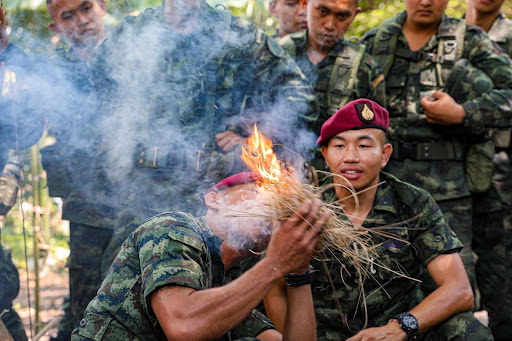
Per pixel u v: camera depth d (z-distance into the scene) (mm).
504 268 4371
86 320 2250
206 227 2320
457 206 3971
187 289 2072
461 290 2945
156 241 2166
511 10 7805
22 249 5820
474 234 4461
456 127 3957
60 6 3807
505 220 4371
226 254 2354
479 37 4055
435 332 3100
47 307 4879
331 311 3016
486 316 5145
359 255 2531
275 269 2107
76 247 3965
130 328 2209
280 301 2783
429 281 3467
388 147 3119
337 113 2986
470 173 4047
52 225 6402
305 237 2139
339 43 3930
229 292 2053
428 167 3994
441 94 3906
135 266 2244
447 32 4062
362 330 2832
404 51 4102
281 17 4359
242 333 2564
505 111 3896
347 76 3842
